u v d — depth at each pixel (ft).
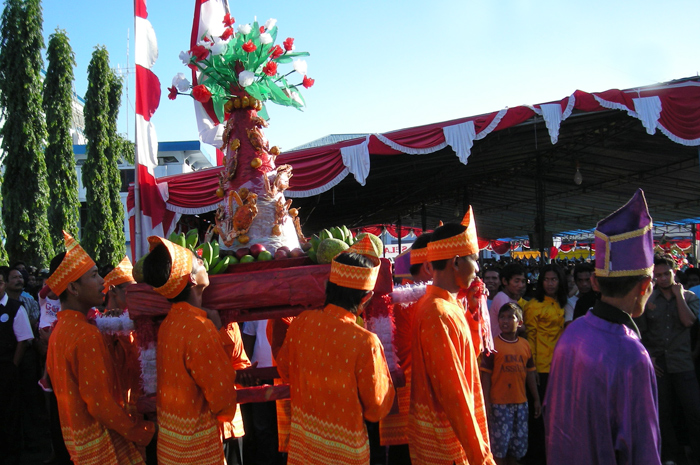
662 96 25.53
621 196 55.98
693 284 19.95
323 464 7.59
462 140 26.89
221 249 11.52
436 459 8.18
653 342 14.83
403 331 10.19
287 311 8.96
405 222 89.35
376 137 27.55
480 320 10.09
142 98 25.13
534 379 14.80
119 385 9.50
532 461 15.67
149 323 9.15
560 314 15.89
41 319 17.25
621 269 6.53
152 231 26.81
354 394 7.53
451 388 7.71
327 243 9.24
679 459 15.23
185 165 85.81
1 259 40.65
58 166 50.75
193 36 14.12
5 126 44.09
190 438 8.26
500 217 78.33
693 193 51.16
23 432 18.81
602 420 6.20
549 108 26.27
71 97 52.31
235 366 11.71
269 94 12.07
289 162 27.63
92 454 8.75
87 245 55.42
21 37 44.19
